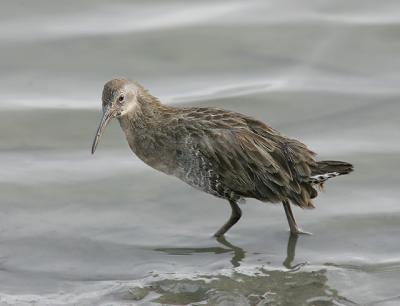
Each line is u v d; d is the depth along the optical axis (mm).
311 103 17031
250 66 18469
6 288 11609
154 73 18281
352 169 12664
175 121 13117
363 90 17375
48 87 17812
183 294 11328
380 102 16906
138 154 13602
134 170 15031
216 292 11320
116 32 19359
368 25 19438
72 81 18031
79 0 20531
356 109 16719
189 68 18438
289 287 11438
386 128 15984
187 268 12102
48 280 11828
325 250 12516
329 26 19516
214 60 18688
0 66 18359
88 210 13797
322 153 15195
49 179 14664
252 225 13414
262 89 17578
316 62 18500
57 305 11102
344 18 19797
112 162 15312
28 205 13906
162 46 19000
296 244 12734
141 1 20531
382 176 14461
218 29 19484
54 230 13164
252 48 18984
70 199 14102
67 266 12211
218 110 13281
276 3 20391
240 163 12781
